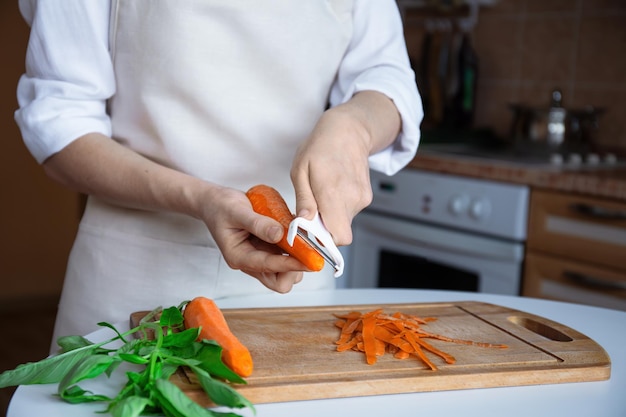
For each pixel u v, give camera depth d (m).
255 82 1.13
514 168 2.19
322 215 0.89
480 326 1.01
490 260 2.26
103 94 1.09
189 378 0.77
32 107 1.03
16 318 3.64
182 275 1.13
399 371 0.83
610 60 2.58
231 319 0.99
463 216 2.31
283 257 0.86
